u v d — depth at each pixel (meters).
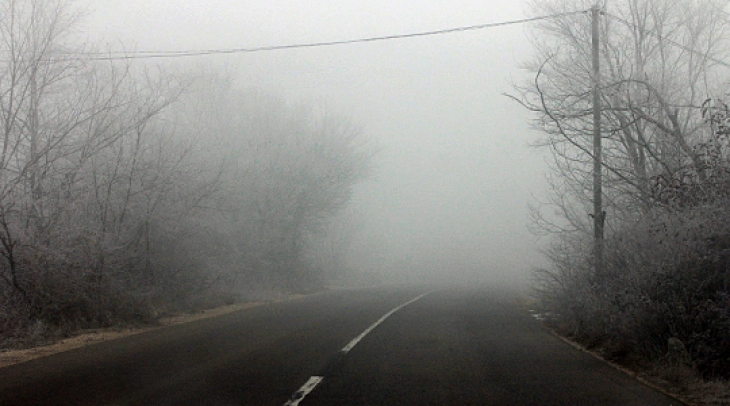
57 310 13.98
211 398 7.29
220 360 9.80
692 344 8.85
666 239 9.63
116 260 15.90
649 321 9.61
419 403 7.18
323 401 7.21
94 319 14.41
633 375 8.97
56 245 14.00
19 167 14.98
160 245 18.16
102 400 7.08
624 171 14.16
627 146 14.60
